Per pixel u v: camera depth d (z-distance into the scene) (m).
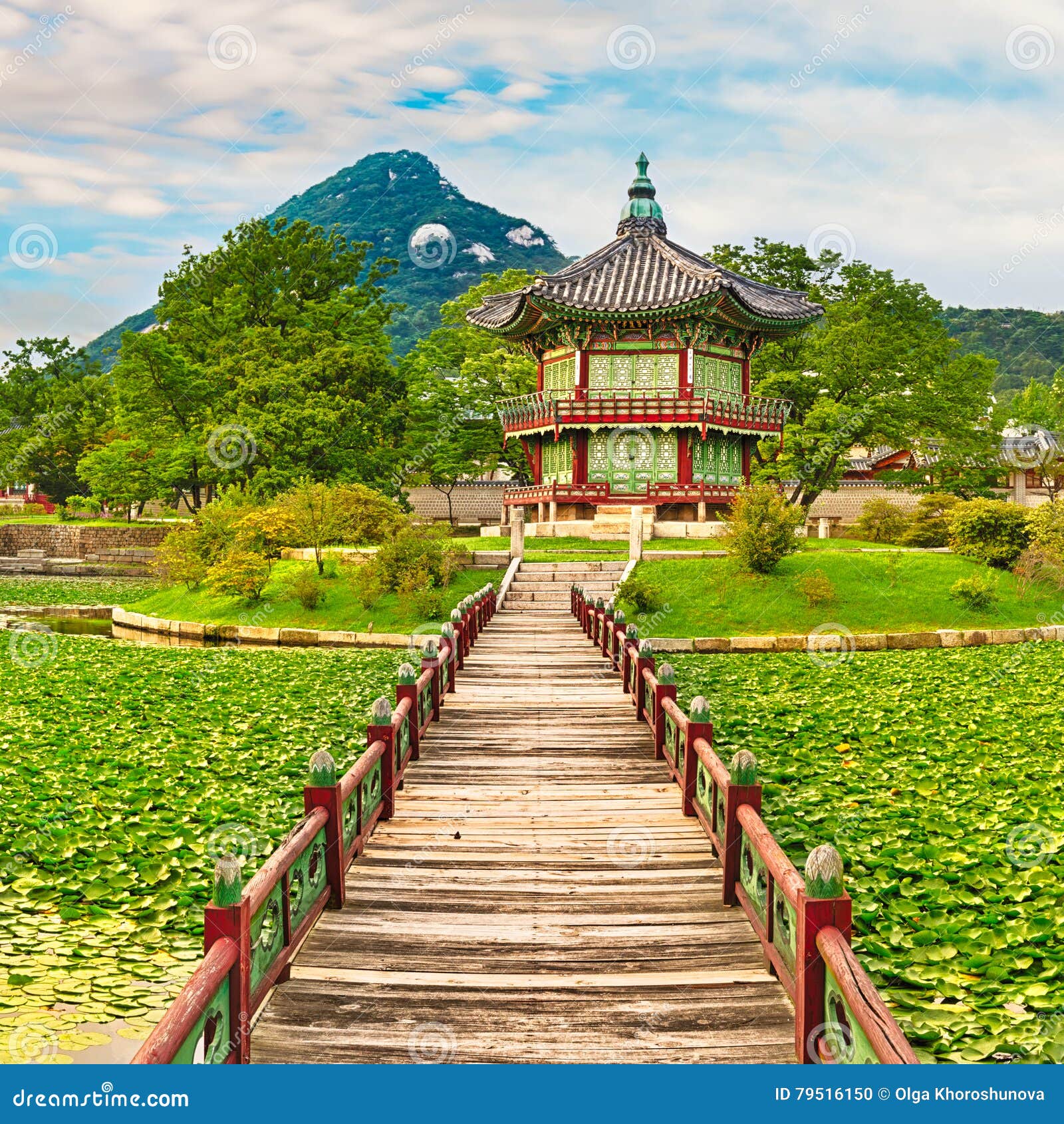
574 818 9.42
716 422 34.22
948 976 6.32
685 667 20.28
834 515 56.88
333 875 7.19
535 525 35.50
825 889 5.04
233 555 27.48
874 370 43.38
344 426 39.84
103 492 52.94
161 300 51.06
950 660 21.05
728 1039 5.47
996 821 9.55
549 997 5.94
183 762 11.89
